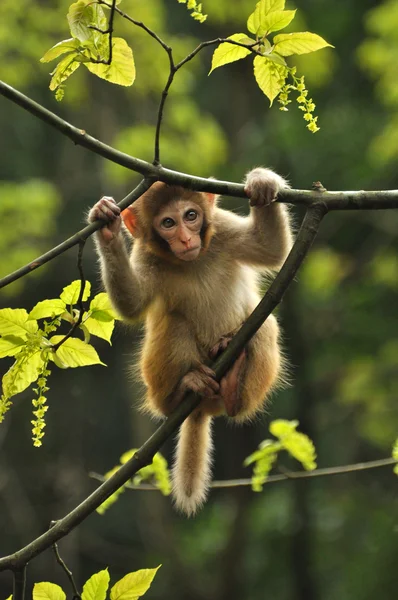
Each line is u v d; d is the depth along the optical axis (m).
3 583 20.33
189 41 17.88
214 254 7.07
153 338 7.07
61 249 4.94
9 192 16.41
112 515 21.97
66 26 17.20
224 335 6.95
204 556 20.55
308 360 19.55
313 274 18.84
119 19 16.47
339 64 19.69
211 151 17.72
